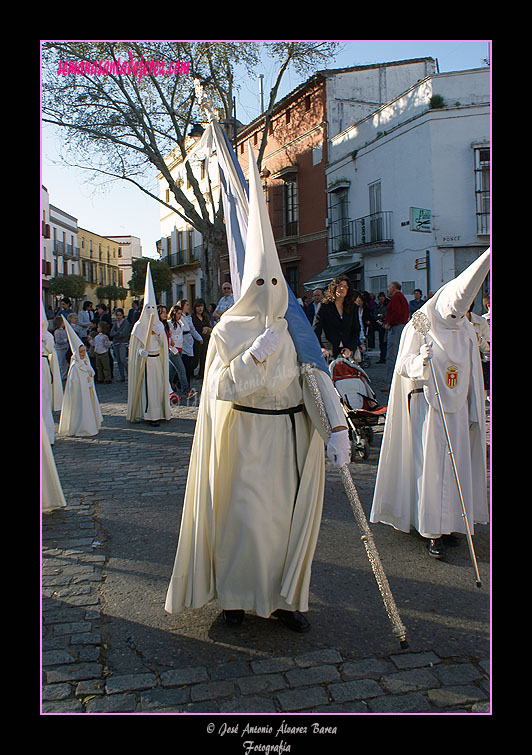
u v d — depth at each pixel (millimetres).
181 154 22609
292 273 31344
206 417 3625
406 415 4934
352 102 27734
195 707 2961
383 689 3086
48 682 3131
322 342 8820
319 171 28125
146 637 3564
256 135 32906
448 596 4047
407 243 22047
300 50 21375
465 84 20016
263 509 3518
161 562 4609
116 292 64312
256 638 3561
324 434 3570
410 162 21562
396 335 12375
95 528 5348
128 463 7668
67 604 3953
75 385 9500
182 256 45750
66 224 69875
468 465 4734
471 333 4875
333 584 4234
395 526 5031
